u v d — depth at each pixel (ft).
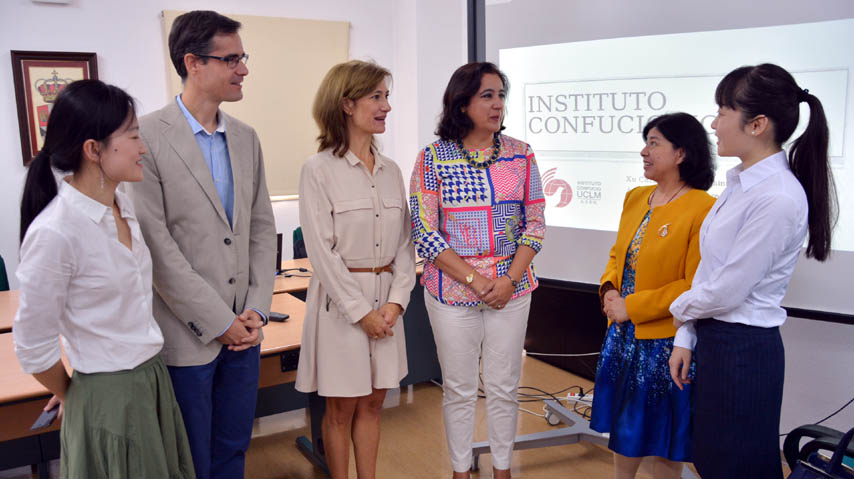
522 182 7.61
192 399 5.94
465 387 7.76
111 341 5.00
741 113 5.28
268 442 10.46
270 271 6.65
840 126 7.95
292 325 8.75
